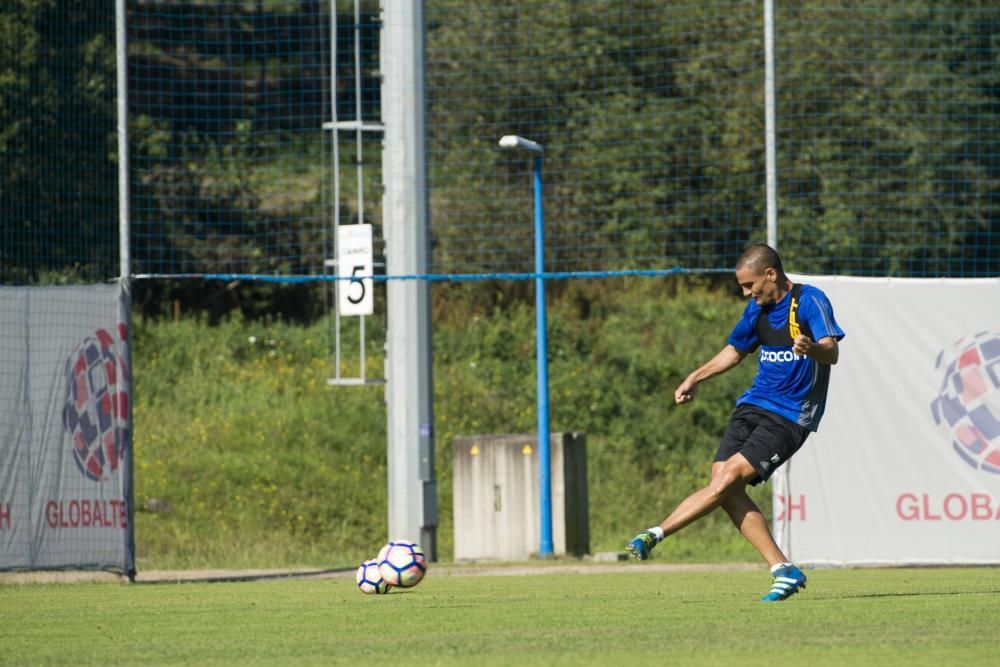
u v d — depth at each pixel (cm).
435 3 10506
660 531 2719
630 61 10356
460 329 9919
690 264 10294
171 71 10625
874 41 9694
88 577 4516
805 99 9900
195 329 9912
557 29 10394
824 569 4431
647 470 8312
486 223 10594
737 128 9969
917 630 2219
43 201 9475
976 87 9719
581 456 6297
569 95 10388
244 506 7388
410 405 5744
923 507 4412
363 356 5744
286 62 11044
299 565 6122
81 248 9750
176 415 8575
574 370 9300
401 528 5728
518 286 10544
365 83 10938
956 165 9700
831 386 4444
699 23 10219
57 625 2661
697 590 3409
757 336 2806
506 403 8931
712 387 9031
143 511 7181
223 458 7925
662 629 2297
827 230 9688
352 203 10856
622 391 9050
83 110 9681
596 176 10350
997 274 9869
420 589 3612
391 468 5781
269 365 9519
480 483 6191
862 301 4450
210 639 2314
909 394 4431
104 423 4488
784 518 4447
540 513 6056
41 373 4391
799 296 2750
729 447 2788
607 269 10456
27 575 4528
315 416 8581
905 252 9750
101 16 9769
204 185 10850
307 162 11031
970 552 4384
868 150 9856
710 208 10138
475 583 3959
